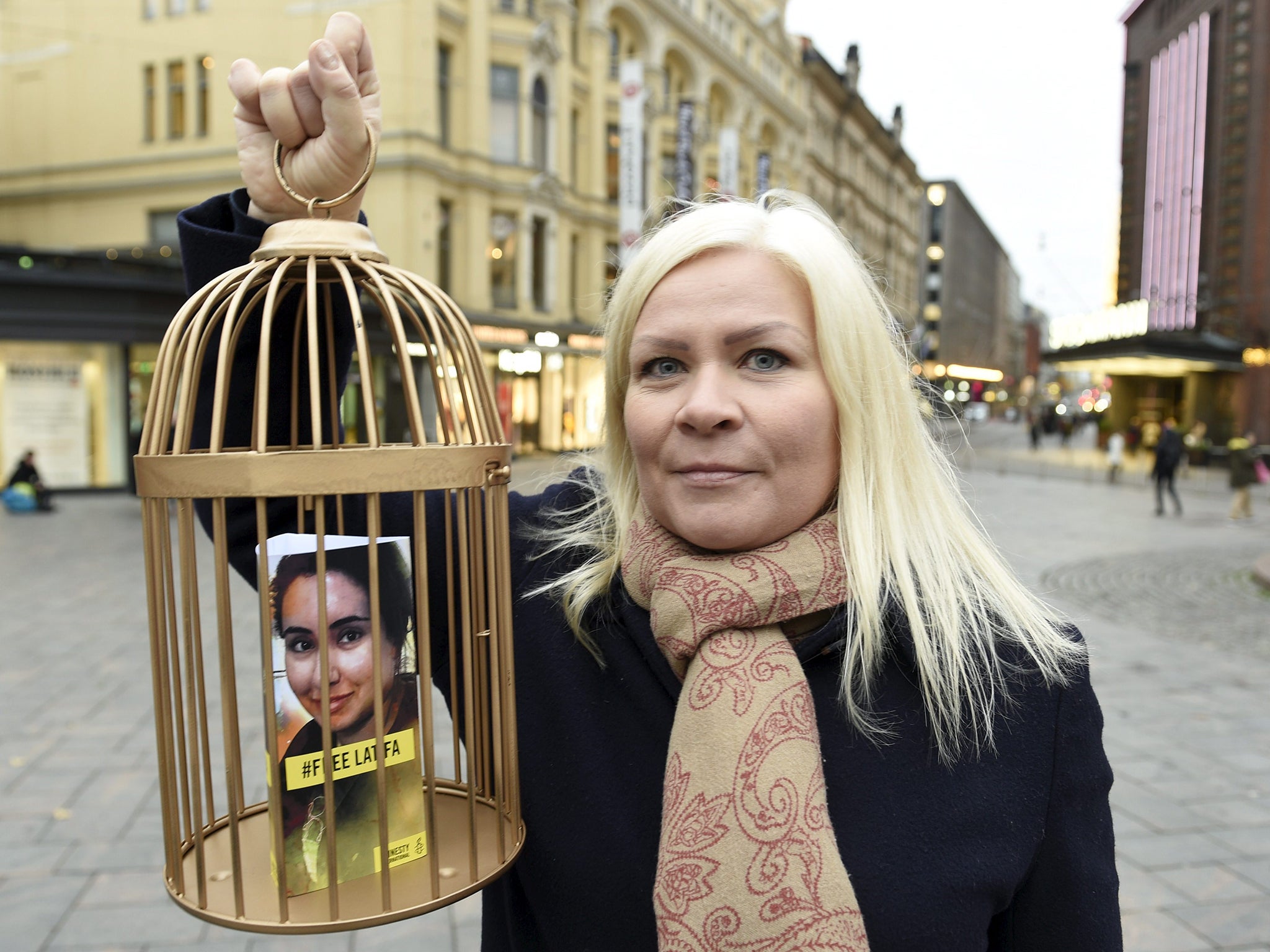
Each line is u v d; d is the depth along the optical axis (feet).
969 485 3.88
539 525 3.68
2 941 7.96
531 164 62.49
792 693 2.69
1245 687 15.64
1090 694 3.05
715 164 85.46
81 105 56.59
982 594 3.13
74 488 45.78
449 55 58.08
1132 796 11.14
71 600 21.66
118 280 43.65
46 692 14.69
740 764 2.56
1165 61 145.38
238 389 3.34
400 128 54.24
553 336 63.26
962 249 247.70
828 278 2.81
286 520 3.37
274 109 2.86
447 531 2.90
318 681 2.41
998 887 2.74
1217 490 58.65
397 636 2.53
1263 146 93.97
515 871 3.23
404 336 2.66
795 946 2.38
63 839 9.73
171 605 2.58
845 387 2.82
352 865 2.50
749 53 94.07
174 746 2.56
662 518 2.95
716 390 2.72
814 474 2.83
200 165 54.44
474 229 59.62
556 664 3.21
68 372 45.42
